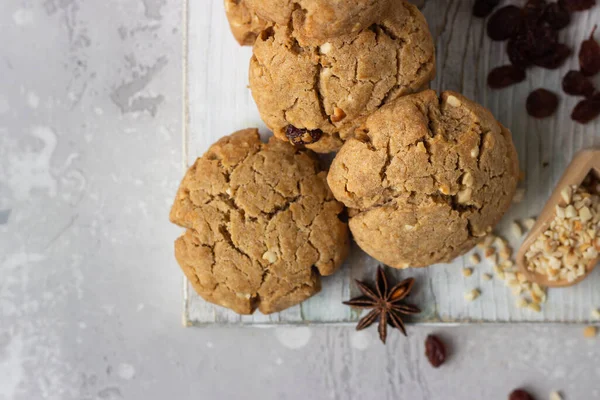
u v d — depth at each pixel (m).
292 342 0.35
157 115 0.35
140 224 0.35
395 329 0.34
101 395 0.35
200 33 0.32
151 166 0.35
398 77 0.27
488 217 0.28
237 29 0.29
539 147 0.31
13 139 0.35
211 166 0.30
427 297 0.32
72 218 0.35
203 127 0.32
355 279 0.32
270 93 0.27
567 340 0.34
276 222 0.29
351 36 0.26
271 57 0.27
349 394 0.34
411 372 0.34
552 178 0.31
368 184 0.27
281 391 0.35
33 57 0.35
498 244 0.31
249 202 0.29
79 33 0.35
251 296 0.30
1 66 0.35
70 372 0.35
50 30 0.35
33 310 0.35
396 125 0.26
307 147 0.29
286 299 0.30
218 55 0.32
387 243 0.28
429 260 0.29
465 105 0.27
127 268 0.35
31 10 0.35
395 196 0.27
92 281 0.35
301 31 0.26
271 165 0.29
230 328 0.35
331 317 0.32
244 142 0.30
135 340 0.35
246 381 0.35
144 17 0.35
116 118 0.35
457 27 0.31
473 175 0.27
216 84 0.32
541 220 0.30
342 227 0.30
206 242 0.29
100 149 0.35
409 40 0.27
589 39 0.31
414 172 0.26
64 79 0.35
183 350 0.35
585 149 0.30
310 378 0.35
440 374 0.34
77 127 0.35
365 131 0.27
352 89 0.27
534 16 0.30
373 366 0.34
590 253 0.29
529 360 0.34
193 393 0.35
